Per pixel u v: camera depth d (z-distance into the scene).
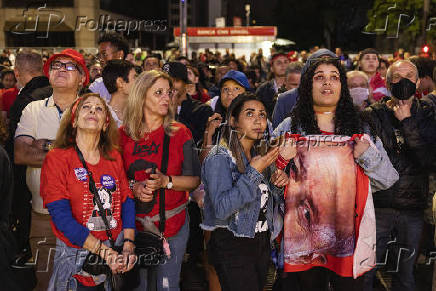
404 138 3.10
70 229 2.47
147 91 2.80
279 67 5.60
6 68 7.43
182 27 15.09
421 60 4.26
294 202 2.69
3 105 5.59
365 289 3.30
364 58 5.49
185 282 4.09
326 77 2.62
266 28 21.23
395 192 3.19
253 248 2.66
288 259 2.72
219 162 2.59
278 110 4.10
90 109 2.56
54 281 2.60
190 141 2.95
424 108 3.24
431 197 3.79
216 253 2.68
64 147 2.59
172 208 2.82
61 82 3.21
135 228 2.77
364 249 2.67
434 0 18.80
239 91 4.07
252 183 2.49
